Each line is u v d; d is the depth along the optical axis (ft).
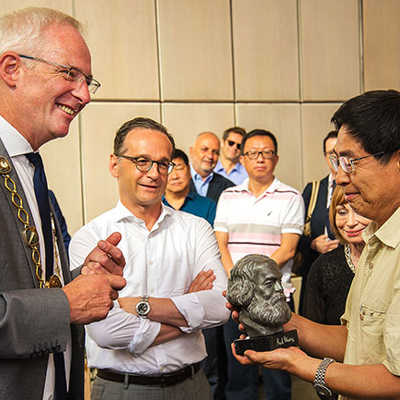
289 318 4.90
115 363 6.60
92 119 15.16
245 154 11.79
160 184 6.91
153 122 7.19
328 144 12.18
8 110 4.63
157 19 15.84
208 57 16.47
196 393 6.94
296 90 17.58
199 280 6.98
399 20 18.85
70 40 4.67
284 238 11.34
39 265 4.41
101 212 15.25
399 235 4.36
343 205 7.37
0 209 4.23
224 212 11.85
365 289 4.66
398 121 4.24
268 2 17.17
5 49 4.56
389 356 4.18
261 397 12.69
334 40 18.03
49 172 14.74
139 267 6.86
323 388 4.50
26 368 4.22
